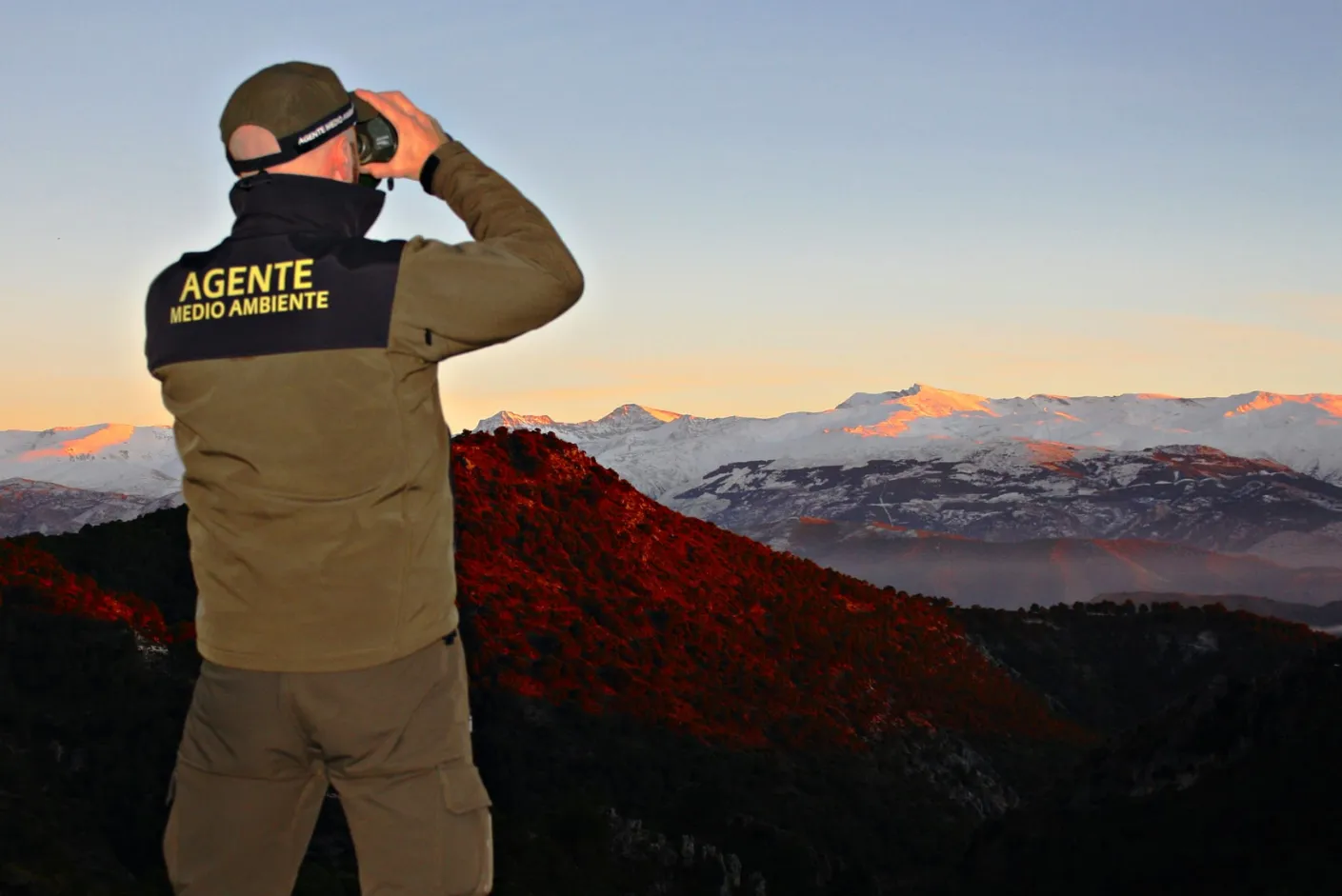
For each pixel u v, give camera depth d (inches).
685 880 1680.6
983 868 1501.0
